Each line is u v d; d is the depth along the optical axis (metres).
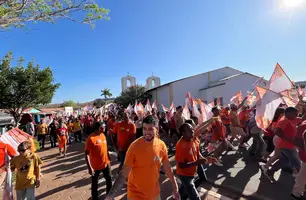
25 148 4.05
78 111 31.27
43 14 5.88
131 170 2.85
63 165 8.27
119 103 33.62
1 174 4.26
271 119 5.77
